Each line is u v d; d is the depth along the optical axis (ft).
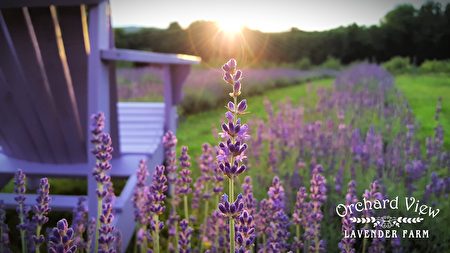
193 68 46.47
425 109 23.66
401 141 13.55
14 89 9.12
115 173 10.54
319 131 14.33
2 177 10.80
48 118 9.70
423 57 46.16
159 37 53.47
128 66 48.14
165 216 11.01
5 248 7.53
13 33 7.92
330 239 9.07
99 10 7.77
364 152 12.13
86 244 7.05
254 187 11.72
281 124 15.19
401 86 31.50
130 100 35.06
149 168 11.62
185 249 5.75
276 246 5.75
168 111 13.19
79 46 8.16
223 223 7.00
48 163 11.14
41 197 5.55
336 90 26.71
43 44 8.15
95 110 7.97
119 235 7.57
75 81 8.82
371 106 19.43
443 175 12.61
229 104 3.91
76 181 14.25
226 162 3.85
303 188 6.84
